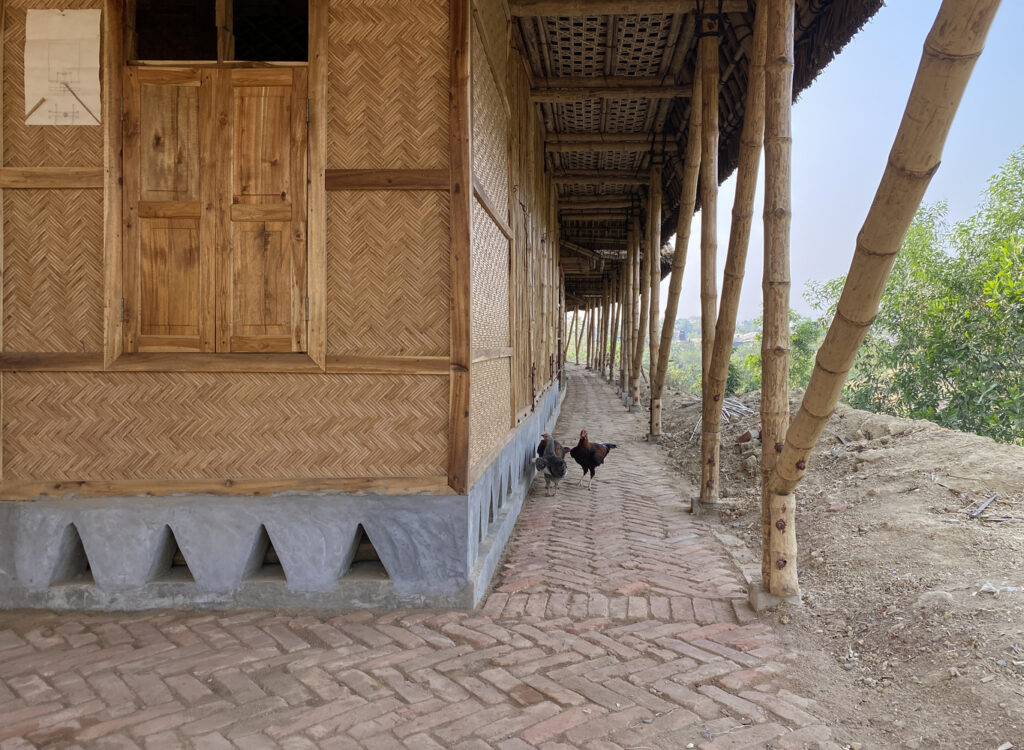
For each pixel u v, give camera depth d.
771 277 4.15
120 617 3.96
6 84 4.08
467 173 4.03
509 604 4.16
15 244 4.08
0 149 4.07
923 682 3.02
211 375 4.08
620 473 8.90
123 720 2.79
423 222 4.08
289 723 2.77
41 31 4.07
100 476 4.09
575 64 8.73
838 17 5.61
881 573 4.14
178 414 4.08
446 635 3.70
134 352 4.08
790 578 4.04
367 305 4.09
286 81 4.07
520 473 7.33
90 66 4.06
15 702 2.94
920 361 9.62
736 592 4.38
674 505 7.00
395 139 4.05
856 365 11.05
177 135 4.09
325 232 4.05
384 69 4.05
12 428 4.09
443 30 4.04
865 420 7.35
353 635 3.69
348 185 4.05
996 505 4.55
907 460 5.85
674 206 14.36
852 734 2.74
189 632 3.72
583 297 39.59
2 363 4.05
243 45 6.02
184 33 5.89
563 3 6.73
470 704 2.94
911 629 3.43
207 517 4.08
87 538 4.07
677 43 8.20
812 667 3.34
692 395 18.75
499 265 5.71
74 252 4.08
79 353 4.07
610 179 13.64
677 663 3.36
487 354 4.80
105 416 4.08
